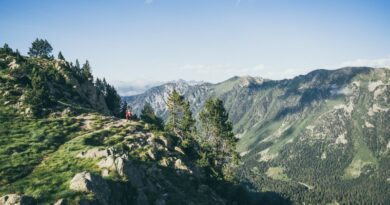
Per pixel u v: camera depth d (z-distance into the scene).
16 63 120.06
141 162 71.50
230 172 116.94
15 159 60.56
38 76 99.75
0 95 95.94
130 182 55.66
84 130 85.06
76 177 48.44
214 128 113.88
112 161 57.84
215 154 114.50
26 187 49.66
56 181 51.38
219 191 98.12
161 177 69.56
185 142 101.50
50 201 43.91
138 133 88.44
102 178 50.34
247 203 115.56
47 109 94.00
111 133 84.12
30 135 75.00
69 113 96.50
